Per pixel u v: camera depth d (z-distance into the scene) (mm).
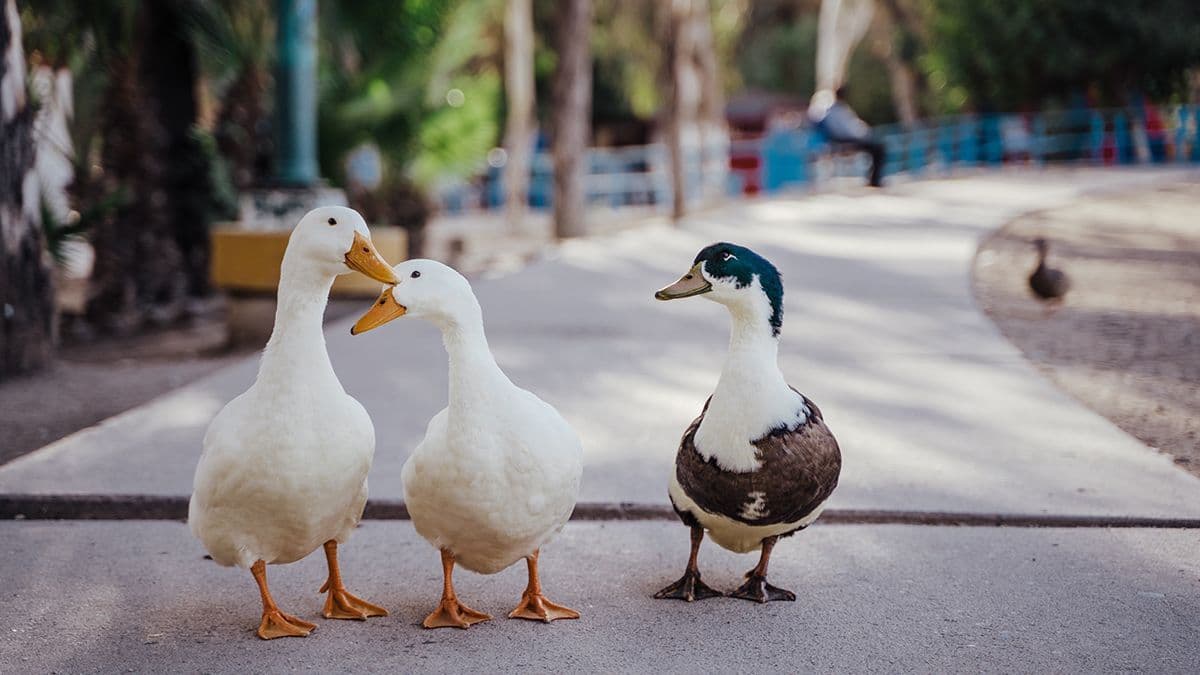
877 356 3834
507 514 1926
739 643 1952
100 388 3639
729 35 14805
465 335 1910
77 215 4980
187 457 2770
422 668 1878
